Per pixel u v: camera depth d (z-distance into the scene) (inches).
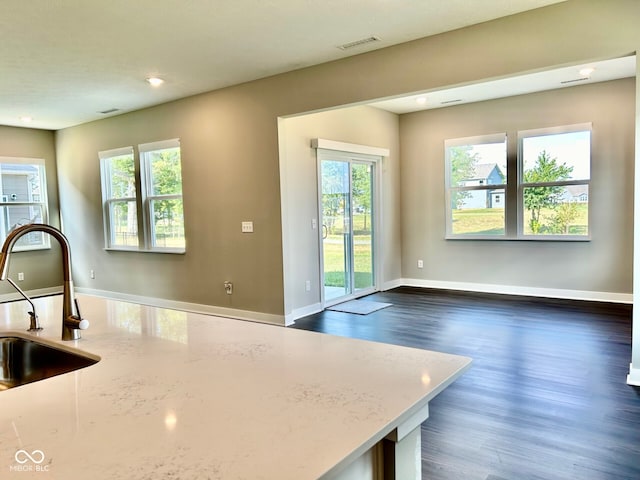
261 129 199.6
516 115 247.4
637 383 125.5
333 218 241.4
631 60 189.5
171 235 245.1
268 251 203.3
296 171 212.7
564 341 165.8
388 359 52.9
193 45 155.4
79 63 169.5
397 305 234.8
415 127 284.8
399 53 160.1
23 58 162.2
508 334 176.2
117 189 268.4
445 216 277.3
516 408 113.3
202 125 220.5
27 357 68.3
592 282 232.5
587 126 227.5
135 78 190.5
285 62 176.4
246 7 127.7
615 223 224.7
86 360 58.2
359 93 170.7
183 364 52.4
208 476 29.8
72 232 295.0
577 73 206.2
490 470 87.4
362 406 40.0
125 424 37.4
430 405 116.1
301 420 37.5
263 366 51.1
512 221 252.8
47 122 271.1
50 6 122.4
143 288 258.4
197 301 233.5
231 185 212.8
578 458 90.8
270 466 30.9
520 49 137.7
